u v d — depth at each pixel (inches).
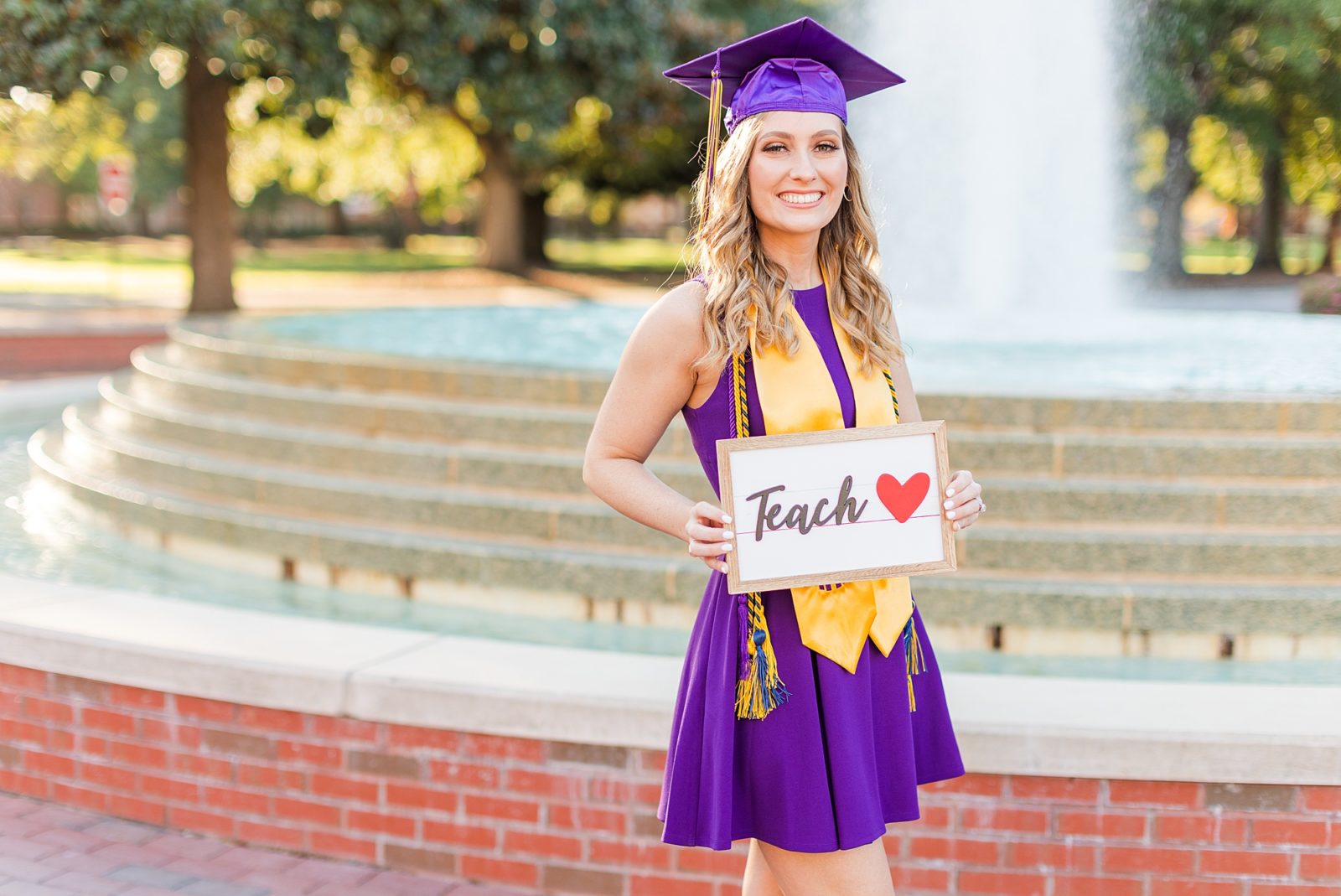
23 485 304.5
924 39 655.1
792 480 86.7
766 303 88.5
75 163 1526.8
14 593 167.6
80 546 250.5
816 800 88.4
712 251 89.6
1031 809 124.6
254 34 639.8
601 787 131.8
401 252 1951.3
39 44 515.8
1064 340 372.5
